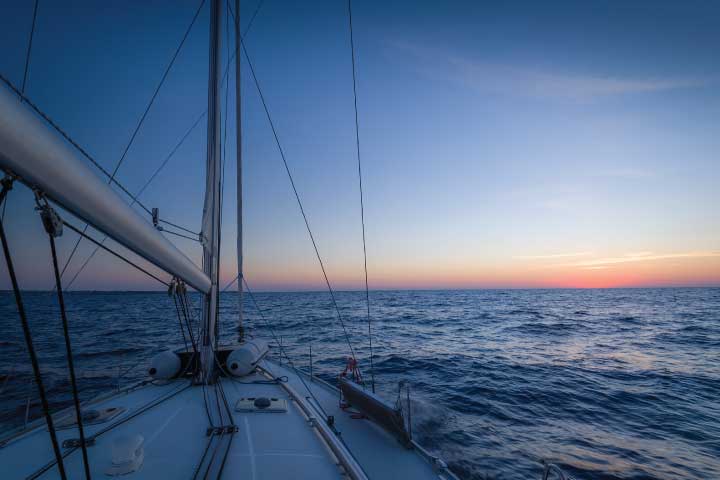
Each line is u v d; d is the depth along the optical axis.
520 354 21.02
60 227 1.50
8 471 3.41
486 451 8.43
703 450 9.00
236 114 8.31
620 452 8.77
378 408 5.11
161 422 4.62
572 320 42.03
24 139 1.17
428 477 4.09
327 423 4.94
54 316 35.03
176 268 3.54
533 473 7.56
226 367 7.06
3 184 1.25
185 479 3.27
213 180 5.91
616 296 125.12
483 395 12.72
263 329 31.55
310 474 3.49
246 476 3.41
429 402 11.73
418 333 30.19
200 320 6.28
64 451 3.72
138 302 76.81
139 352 17.86
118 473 3.31
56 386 11.86
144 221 2.45
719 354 21.56
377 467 4.27
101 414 4.66
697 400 12.91
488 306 69.38
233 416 4.86
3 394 10.91
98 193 1.72
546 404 12.05
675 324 38.16
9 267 1.23
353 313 51.78
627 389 14.05
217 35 5.92
